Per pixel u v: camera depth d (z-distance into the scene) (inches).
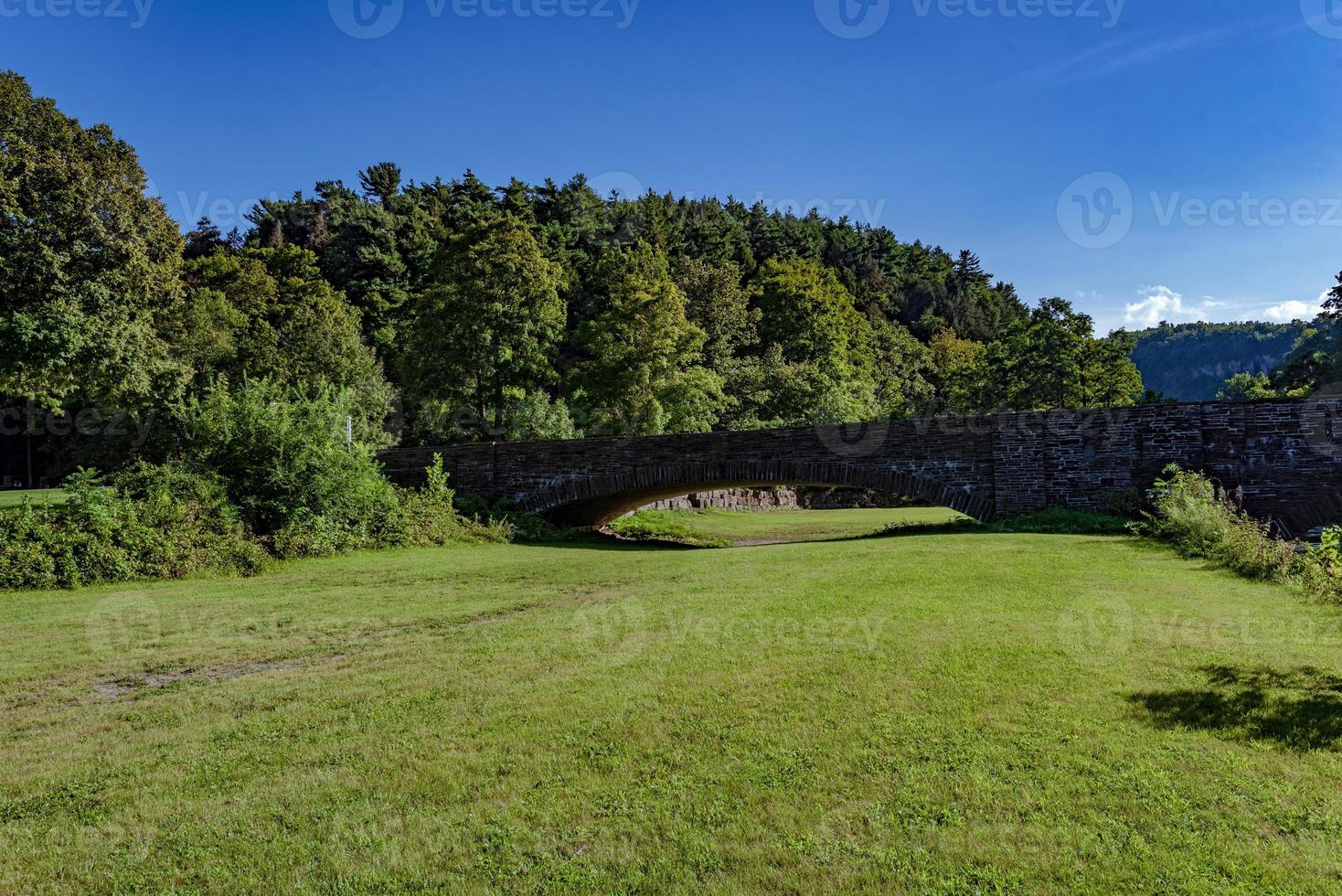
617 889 143.6
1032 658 271.6
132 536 644.1
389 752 214.2
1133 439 818.2
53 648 380.8
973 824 160.9
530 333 1739.7
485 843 162.2
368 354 1868.8
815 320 2449.6
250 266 2101.4
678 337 1849.2
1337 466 754.8
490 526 1003.9
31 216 920.3
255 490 818.2
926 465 900.0
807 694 244.4
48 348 898.7
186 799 191.2
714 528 1434.5
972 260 4975.4
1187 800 167.0
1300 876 138.1
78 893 150.9
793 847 155.3
